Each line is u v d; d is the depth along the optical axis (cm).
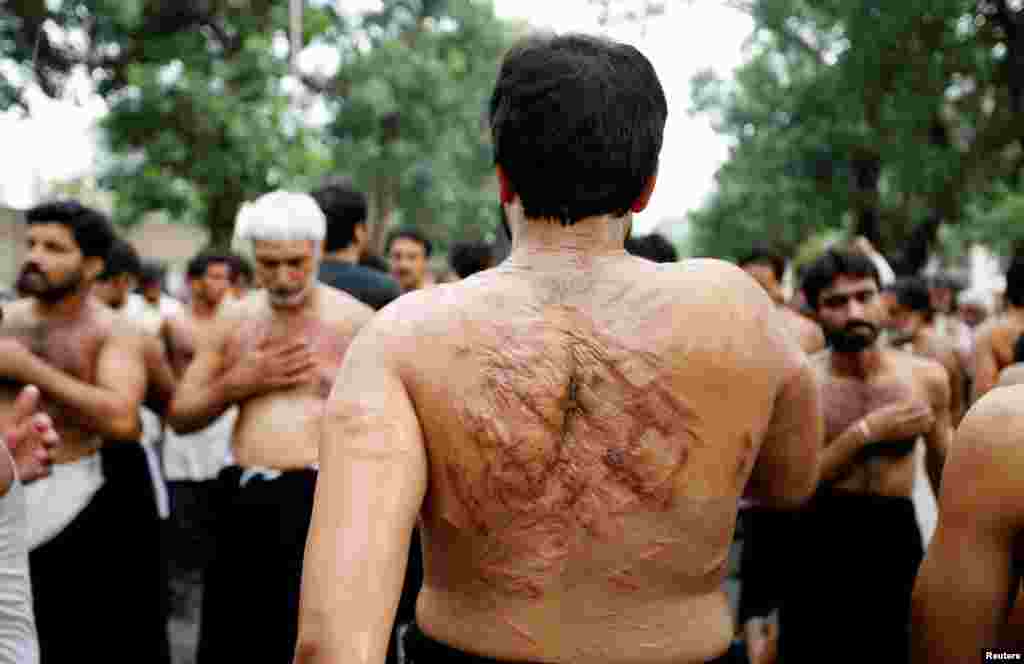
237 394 336
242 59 1424
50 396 339
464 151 2367
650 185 145
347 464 127
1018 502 151
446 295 138
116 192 1502
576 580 133
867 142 1534
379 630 120
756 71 2025
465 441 132
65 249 346
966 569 154
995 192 1684
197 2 1483
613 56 143
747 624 379
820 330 466
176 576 580
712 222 2592
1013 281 462
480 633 134
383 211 2567
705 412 136
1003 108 1567
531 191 140
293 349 333
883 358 365
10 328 352
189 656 472
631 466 133
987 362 464
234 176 1393
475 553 134
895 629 343
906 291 614
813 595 347
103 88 1455
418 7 2198
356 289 404
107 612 349
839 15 1412
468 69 2278
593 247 141
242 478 333
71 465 344
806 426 149
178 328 610
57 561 340
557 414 133
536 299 137
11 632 175
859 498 345
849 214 2017
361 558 121
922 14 1351
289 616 324
